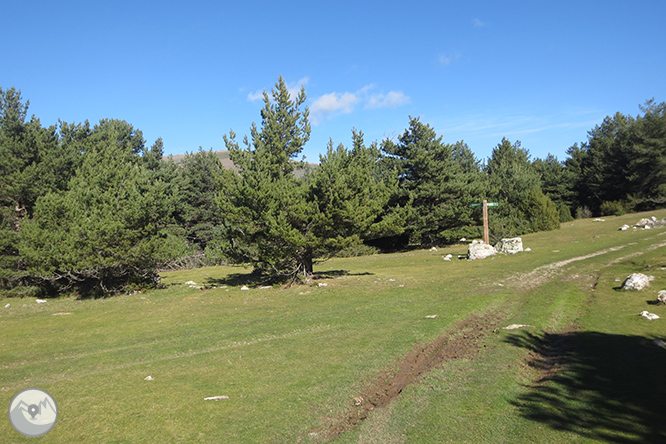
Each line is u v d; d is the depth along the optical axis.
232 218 22.30
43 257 22.55
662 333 11.65
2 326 17.48
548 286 19.61
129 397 8.78
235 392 8.88
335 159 25.08
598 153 66.06
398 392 8.84
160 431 7.20
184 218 53.38
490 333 12.92
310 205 22.27
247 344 12.74
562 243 35.88
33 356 12.74
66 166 30.44
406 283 22.89
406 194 43.19
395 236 50.50
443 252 40.31
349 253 47.00
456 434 6.82
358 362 10.53
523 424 7.05
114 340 14.45
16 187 26.86
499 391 8.47
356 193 23.92
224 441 6.82
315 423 7.42
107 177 25.23
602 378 8.85
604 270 22.03
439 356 11.06
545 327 13.47
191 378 9.87
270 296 21.38
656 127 54.09
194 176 56.31
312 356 11.15
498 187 52.38
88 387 9.53
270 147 25.84
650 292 16.23
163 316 18.30
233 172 24.50
